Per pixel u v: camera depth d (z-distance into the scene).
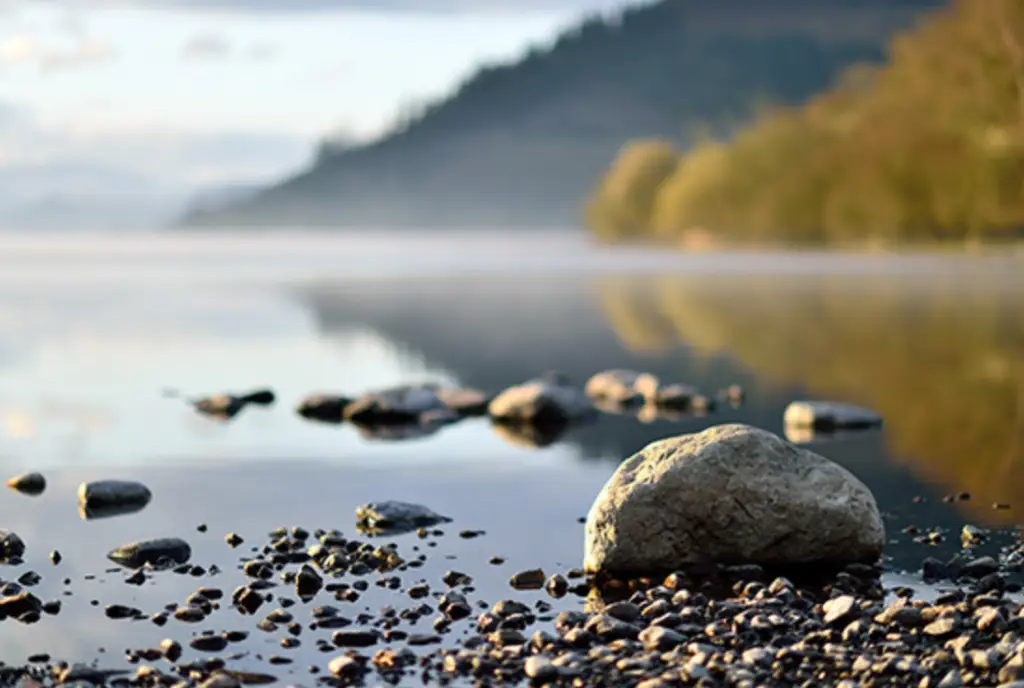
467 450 10.25
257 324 23.19
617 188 101.38
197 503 8.03
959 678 4.52
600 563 6.35
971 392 13.28
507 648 4.96
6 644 5.10
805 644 4.96
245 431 11.30
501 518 7.59
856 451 9.79
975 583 6.04
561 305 28.20
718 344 19.28
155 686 4.59
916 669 4.61
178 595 5.84
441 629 5.29
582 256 70.19
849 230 65.38
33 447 10.32
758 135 83.88
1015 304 25.97
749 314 24.69
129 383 14.80
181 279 40.84
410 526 7.37
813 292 31.36
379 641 5.13
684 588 6.02
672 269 48.59
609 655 4.84
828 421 11.23
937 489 8.29
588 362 17.09
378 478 8.97
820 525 6.38
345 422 11.98
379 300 29.98
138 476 9.02
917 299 27.94
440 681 4.66
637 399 13.47
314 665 4.85
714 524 6.37
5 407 12.74
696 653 4.83
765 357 17.36
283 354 18.25
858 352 17.67
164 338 20.47
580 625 5.31
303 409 12.57
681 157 101.62
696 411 12.58
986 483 8.47
